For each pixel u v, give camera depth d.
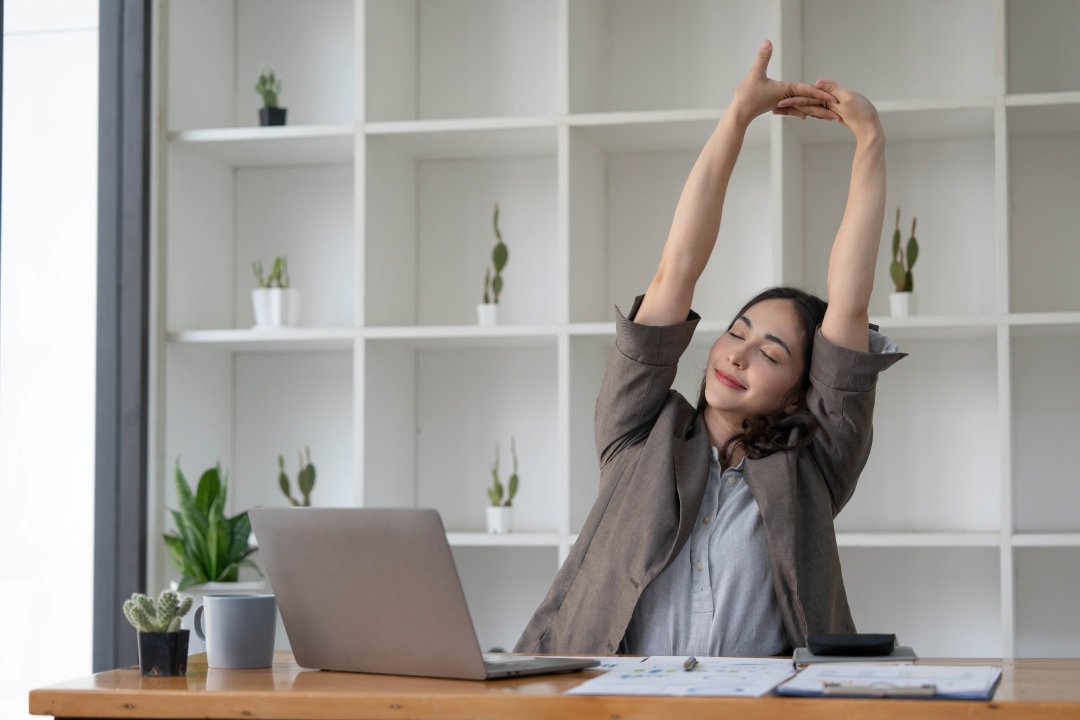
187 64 3.03
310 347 3.04
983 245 2.86
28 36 2.60
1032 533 2.54
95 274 2.80
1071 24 2.82
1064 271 2.82
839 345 1.67
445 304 3.13
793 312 1.76
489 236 3.11
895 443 2.89
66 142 2.70
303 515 1.23
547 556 3.04
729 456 1.74
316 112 3.19
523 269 3.10
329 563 1.23
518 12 3.11
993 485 2.84
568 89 2.74
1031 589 2.80
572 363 2.73
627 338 1.75
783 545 1.62
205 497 2.87
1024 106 2.55
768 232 2.95
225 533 2.79
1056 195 2.83
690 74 3.00
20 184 2.55
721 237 2.98
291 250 3.21
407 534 1.16
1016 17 2.85
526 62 3.10
